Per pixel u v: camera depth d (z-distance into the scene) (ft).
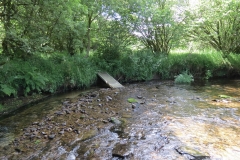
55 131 15.58
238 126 15.88
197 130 15.26
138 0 38.88
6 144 13.70
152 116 18.52
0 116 19.80
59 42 37.88
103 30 39.37
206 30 44.60
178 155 11.88
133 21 39.50
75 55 37.50
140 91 29.68
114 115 18.99
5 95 24.00
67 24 28.86
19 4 24.76
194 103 22.79
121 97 25.96
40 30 28.50
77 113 19.74
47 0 25.21
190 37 47.06
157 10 39.17
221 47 46.39
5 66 23.59
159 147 12.84
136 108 21.08
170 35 43.98
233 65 43.86
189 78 38.40
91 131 15.47
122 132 15.17
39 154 12.35
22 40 22.88
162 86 33.99
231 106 21.34
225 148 12.55
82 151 12.59
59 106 22.39
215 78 42.60
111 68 38.09
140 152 12.29
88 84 33.63
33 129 15.93
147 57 40.09
